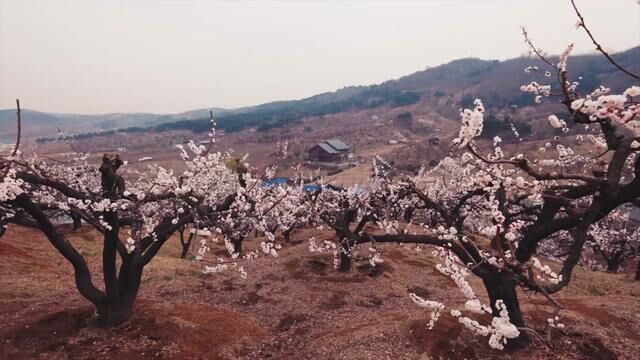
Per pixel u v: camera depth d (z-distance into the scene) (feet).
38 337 37.14
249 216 40.86
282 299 54.44
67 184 37.01
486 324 37.09
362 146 356.59
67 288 53.98
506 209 32.60
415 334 35.81
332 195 74.13
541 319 36.83
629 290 63.21
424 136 388.78
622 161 21.63
